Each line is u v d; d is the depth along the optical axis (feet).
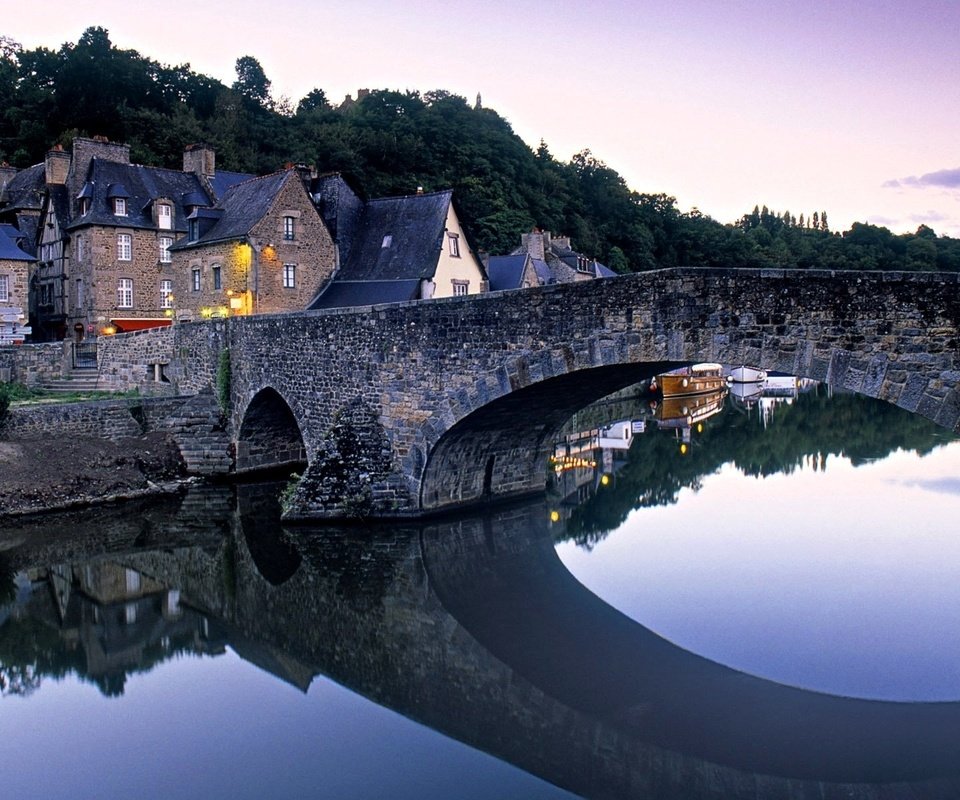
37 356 124.47
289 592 65.87
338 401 80.33
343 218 125.70
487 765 40.96
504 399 66.33
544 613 59.93
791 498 94.38
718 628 56.24
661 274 55.36
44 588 67.62
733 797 37.11
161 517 85.05
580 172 342.85
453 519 80.02
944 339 44.29
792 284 49.65
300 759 42.09
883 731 42.29
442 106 318.65
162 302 157.17
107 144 163.63
